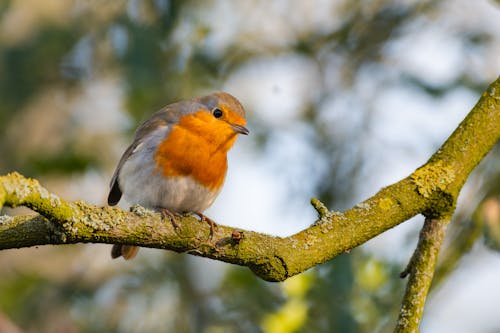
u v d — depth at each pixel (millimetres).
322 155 12445
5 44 11953
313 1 14023
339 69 13461
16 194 4574
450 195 5699
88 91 13367
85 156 12703
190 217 5598
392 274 10156
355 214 5672
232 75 13539
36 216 5129
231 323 11312
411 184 5750
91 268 13070
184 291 12297
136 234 5375
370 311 9828
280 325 9680
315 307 9859
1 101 12156
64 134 13578
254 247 5520
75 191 13898
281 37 13898
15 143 13281
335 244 5598
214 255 5562
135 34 11273
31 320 12086
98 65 12828
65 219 5008
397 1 13438
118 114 13898
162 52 11625
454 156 5855
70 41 12039
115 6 11969
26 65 12031
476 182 10281
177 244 5516
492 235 8344
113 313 12383
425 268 5559
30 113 13180
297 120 13117
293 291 9859
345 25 13469
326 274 9984
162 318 12305
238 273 11398
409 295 5480
